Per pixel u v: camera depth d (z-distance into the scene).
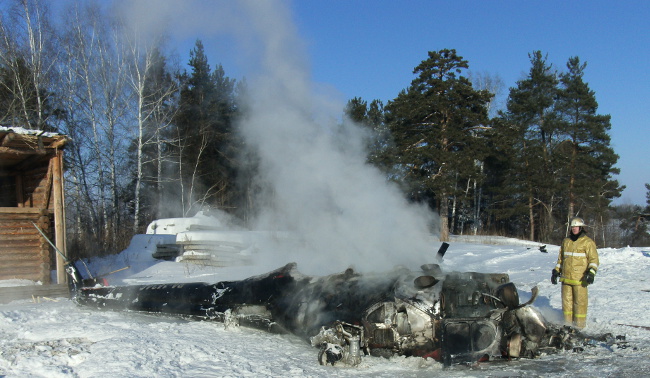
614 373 5.19
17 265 11.02
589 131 42.28
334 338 5.61
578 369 5.35
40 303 9.47
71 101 24.53
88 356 5.51
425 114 28.94
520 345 5.85
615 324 7.37
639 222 51.34
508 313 5.96
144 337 6.29
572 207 42.00
